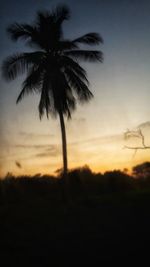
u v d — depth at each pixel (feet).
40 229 59.88
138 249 40.27
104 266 35.63
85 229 56.29
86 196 96.32
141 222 56.70
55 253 42.78
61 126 90.43
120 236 48.55
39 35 91.76
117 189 108.78
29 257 41.98
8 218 72.13
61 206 84.53
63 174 90.07
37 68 90.63
